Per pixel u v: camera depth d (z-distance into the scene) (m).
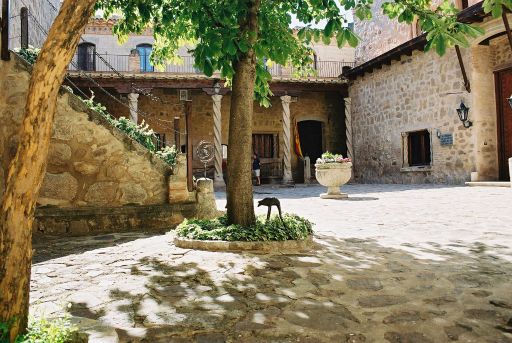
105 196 6.03
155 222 6.06
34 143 1.59
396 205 7.93
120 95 16.84
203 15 4.20
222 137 20.06
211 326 2.23
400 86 15.70
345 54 22.38
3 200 1.63
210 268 3.39
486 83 12.41
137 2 5.05
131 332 2.15
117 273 3.30
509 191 9.23
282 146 20.64
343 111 21.50
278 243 4.08
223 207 8.58
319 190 14.30
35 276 3.24
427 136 14.71
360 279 3.09
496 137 12.47
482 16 11.21
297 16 5.03
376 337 2.11
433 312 2.43
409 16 4.00
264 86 5.16
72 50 1.62
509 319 2.31
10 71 5.43
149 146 6.92
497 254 3.77
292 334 2.14
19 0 11.95
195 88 17.73
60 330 1.78
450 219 5.89
